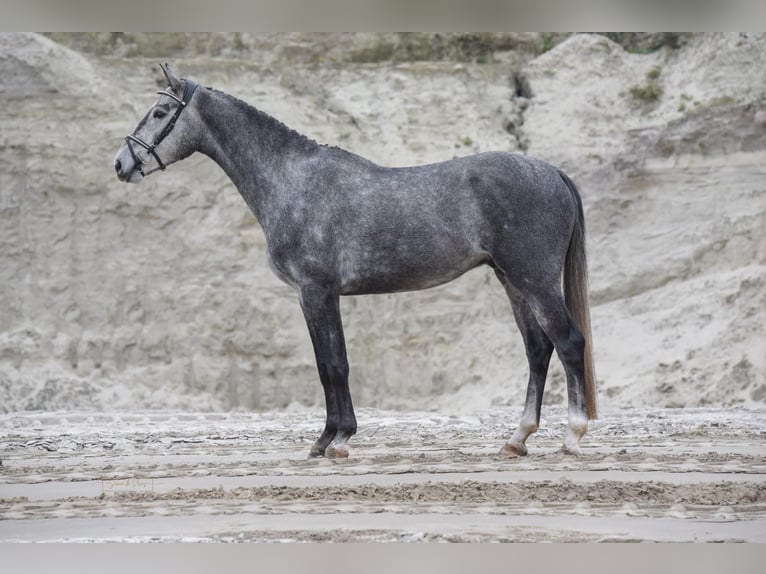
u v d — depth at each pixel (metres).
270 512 8.22
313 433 15.63
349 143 29.36
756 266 25.89
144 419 20.91
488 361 26.48
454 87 30.53
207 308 27.47
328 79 30.67
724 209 27.23
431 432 15.52
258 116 11.80
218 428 17.47
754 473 9.98
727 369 23.75
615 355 25.34
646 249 27.25
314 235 11.20
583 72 31.02
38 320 27.44
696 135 28.02
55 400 26.06
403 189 11.20
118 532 7.55
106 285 27.72
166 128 11.83
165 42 31.66
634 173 28.08
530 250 10.91
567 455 11.25
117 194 28.25
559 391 25.03
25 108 28.64
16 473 11.17
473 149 29.44
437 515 7.99
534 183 11.02
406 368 26.73
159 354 27.28
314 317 11.24
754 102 27.97
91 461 12.38
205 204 28.33
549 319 10.95
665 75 30.83
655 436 14.24
